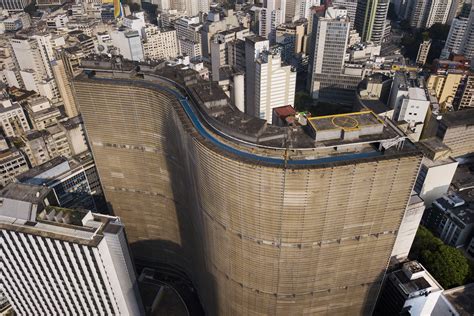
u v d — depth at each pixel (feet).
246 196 418.51
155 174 654.53
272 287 492.95
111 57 648.79
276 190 400.67
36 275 523.70
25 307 590.96
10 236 474.08
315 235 438.81
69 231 463.83
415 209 623.36
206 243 532.73
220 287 550.77
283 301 506.48
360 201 418.92
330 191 401.70
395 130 440.86
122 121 616.80
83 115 625.00
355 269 488.85
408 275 614.34
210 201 468.75
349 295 519.60
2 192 491.31
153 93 570.87
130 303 548.31
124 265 497.87
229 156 407.03
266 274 480.64
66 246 457.27
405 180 414.00
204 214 500.74
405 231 646.33
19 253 496.64
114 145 646.33
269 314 524.52
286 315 523.70
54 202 513.86
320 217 422.82
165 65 643.86
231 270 508.53
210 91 521.24
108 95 594.24
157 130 602.85
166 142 600.39
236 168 402.31
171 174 625.82
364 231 449.48
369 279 507.30
